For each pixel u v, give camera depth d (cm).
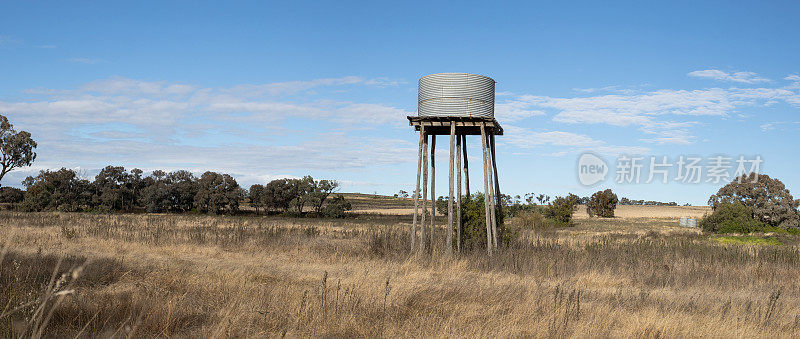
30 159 10788
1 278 979
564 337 823
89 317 781
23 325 627
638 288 1431
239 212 12119
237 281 1185
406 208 15262
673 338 841
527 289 1276
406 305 1015
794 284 1565
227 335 746
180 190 12162
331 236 2902
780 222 6781
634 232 5438
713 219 5678
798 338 903
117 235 2469
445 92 2158
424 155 2245
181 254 1938
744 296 1347
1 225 3161
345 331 807
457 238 2194
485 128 2255
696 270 1683
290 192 11175
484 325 880
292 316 862
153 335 741
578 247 2381
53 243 2095
